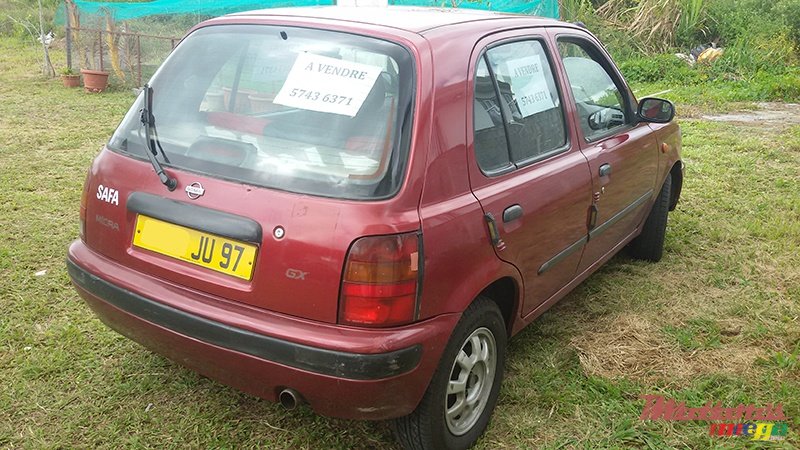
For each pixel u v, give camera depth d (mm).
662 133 4523
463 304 2516
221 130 2602
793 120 10047
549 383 3293
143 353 3447
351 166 2338
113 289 2643
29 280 4133
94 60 11789
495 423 3004
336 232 2229
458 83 2594
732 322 3932
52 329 3617
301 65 2605
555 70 3350
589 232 3549
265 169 2420
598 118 3771
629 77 13539
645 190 4297
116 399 3076
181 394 3133
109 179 2730
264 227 2314
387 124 2387
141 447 2777
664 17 15062
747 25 14781
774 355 3592
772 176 6805
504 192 2752
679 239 5211
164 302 2492
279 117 2535
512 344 3654
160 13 11164
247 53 2742
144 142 2721
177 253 2516
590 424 3014
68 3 11648
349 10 3037
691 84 13008
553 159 3186
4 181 5949
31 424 2891
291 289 2281
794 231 5266
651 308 4102
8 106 9344
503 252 2746
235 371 2416
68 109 9352
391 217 2256
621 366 3451
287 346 2258
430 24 2770
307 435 2877
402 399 2369
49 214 5234
